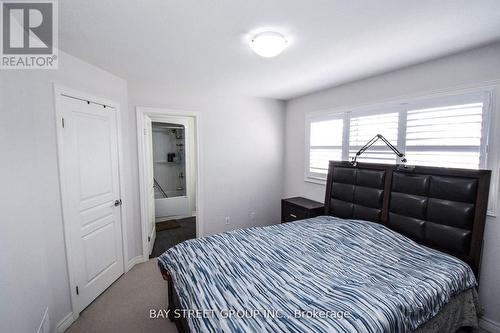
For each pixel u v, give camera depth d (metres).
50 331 1.79
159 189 5.35
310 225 2.51
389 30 1.63
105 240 2.46
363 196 2.62
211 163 3.54
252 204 3.96
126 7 1.34
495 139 1.80
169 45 1.86
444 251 1.95
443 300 1.46
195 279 1.51
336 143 3.17
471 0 1.28
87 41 1.78
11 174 1.33
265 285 1.45
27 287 1.45
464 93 1.95
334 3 1.31
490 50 1.82
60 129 1.91
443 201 1.97
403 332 1.23
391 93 2.49
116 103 2.62
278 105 4.04
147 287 2.52
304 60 2.18
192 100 3.33
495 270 1.84
